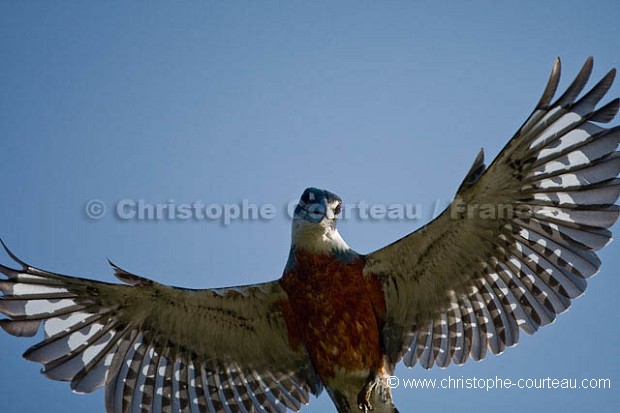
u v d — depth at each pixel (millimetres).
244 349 13359
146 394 13094
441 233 12492
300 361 13312
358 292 12820
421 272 12844
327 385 13031
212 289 12992
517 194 12078
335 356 12883
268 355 13359
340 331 12797
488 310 12859
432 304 13008
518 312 12727
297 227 13117
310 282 12844
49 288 12625
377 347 12883
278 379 13406
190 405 13258
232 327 13234
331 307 12789
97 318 12922
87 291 12766
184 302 13008
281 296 13008
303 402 13359
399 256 12789
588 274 12242
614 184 11742
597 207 11906
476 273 12789
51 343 12664
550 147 11719
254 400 13406
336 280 12797
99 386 12844
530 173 11906
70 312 12766
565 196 11992
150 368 13180
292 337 13164
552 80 11305
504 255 12578
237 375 13453
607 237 12000
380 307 12945
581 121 11531
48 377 12602
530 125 11508
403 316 13039
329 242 12930
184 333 13258
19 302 12492
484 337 12906
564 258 12320
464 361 12961
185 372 13320
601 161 11672
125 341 13078
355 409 12984
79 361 12797
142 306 13016
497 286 12766
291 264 12992
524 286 12625
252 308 13078
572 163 11805
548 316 12555
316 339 12906
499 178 11914
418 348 13094
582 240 12133
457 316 13008
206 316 13148
